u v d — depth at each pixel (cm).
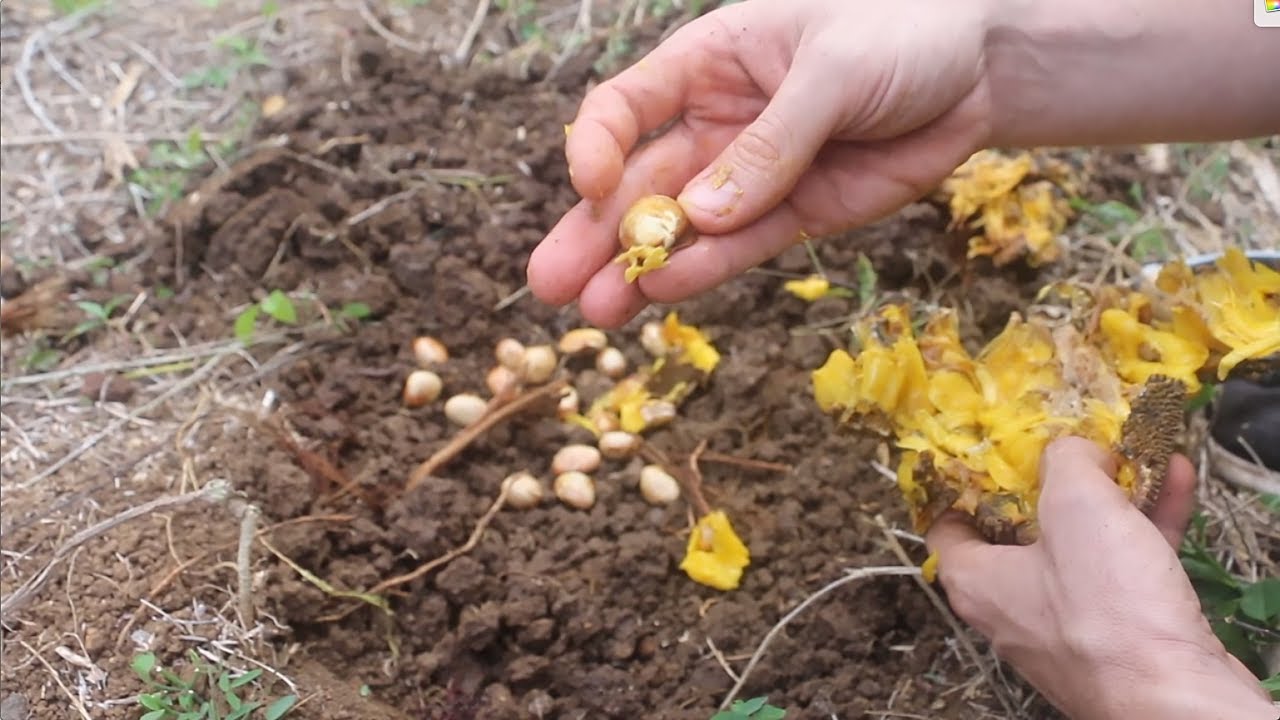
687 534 64
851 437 66
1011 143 61
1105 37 57
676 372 69
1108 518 50
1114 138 60
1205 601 57
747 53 57
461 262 72
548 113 80
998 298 71
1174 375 57
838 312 71
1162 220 76
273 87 84
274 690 57
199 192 76
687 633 61
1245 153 80
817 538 64
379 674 60
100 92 84
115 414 67
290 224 73
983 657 59
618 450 66
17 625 58
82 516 62
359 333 70
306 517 62
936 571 58
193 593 59
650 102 57
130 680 57
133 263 74
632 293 58
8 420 67
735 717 53
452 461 65
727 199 54
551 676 60
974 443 57
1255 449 64
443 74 82
